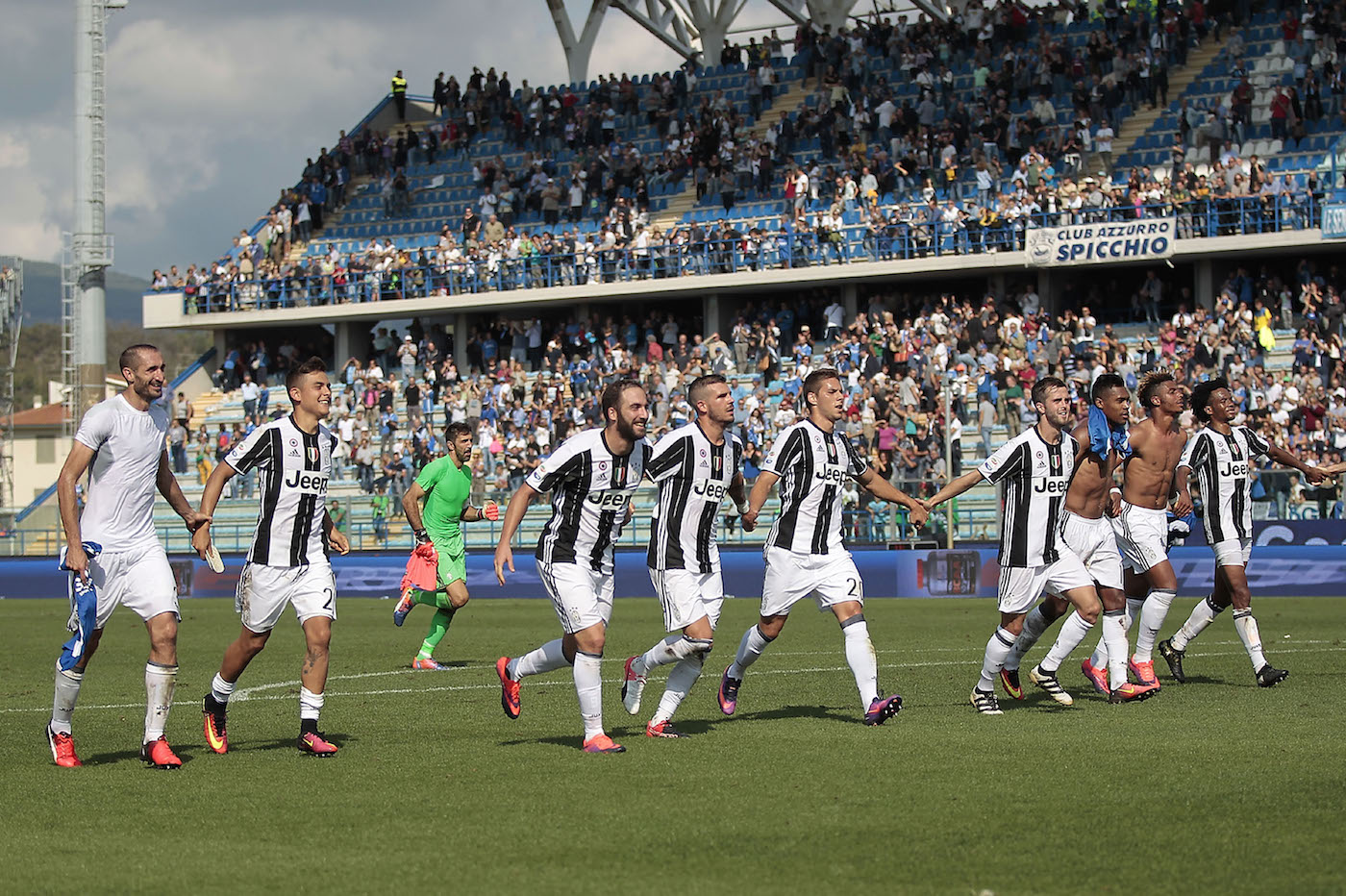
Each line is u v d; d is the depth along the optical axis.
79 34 38.28
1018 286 32.53
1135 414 27.00
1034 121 33.19
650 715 9.87
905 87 36.69
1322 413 25.53
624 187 37.97
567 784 7.15
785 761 7.64
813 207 34.94
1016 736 8.39
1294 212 29.06
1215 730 8.51
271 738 9.09
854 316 34.12
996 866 5.36
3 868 5.62
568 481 8.16
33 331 119.00
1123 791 6.65
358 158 42.41
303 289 39.06
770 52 39.62
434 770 7.66
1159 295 30.55
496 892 5.14
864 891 5.07
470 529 28.52
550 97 40.16
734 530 25.80
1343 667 11.81
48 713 10.55
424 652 13.85
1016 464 9.45
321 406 8.42
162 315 40.25
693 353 32.53
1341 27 32.00
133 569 8.15
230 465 8.33
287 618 21.36
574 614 8.16
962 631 16.78
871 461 25.14
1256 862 5.33
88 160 38.62
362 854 5.76
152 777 7.66
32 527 32.38
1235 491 10.91
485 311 37.97
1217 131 31.72
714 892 5.08
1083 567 9.64
